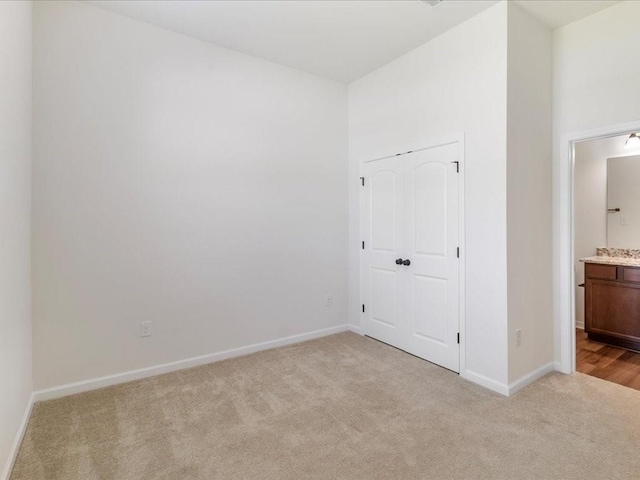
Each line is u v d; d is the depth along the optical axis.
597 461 1.79
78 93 2.54
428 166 3.09
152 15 2.70
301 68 3.61
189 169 3.00
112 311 2.69
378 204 3.66
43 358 2.45
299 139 3.66
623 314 3.44
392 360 3.16
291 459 1.83
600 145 3.95
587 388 2.60
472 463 1.79
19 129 2.04
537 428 2.08
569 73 2.79
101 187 2.63
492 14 2.57
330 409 2.32
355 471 1.74
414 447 1.92
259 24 2.82
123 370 2.74
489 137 2.60
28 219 2.29
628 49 2.50
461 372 2.82
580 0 2.50
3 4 1.71
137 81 2.76
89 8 2.57
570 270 2.85
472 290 2.73
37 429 2.10
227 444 1.96
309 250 3.75
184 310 3.01
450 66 2.88
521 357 2.62
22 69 2.10
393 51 3.26
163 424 2.15
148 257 2.83
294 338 3.65
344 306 4.06
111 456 1.86
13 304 1.89
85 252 2.58
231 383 2.71
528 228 2.68
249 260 3.35
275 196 3.50
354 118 3.96
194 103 3.02
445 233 2.95
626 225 3.78
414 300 3.25
